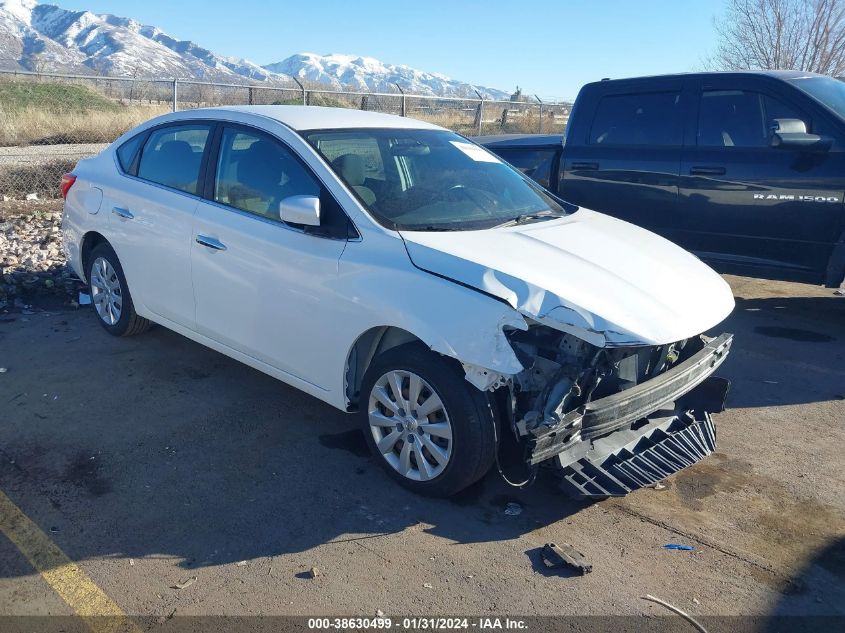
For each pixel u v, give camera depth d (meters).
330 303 3.55
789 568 2.98
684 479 3.70
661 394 3.39
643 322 3.05
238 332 4.14
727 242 5.97
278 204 3.90
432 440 3.34
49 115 17.42
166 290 4.60
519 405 3.24
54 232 8.28
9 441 3.85
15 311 5.95
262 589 2.78
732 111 5.91
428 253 3.29
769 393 4.78
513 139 7.50
